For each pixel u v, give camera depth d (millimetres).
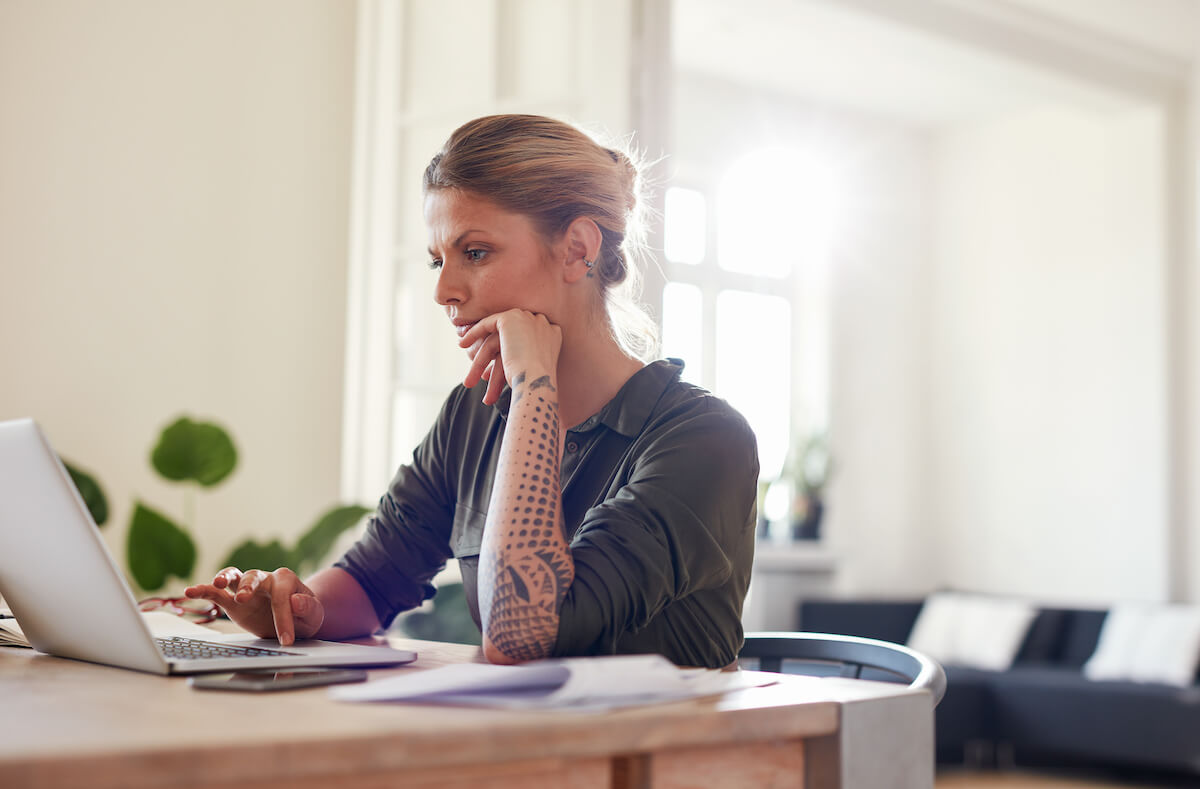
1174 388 6234
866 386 7172
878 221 7324
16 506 1083
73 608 1090
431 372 3242
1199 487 6133
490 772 773
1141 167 6383
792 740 937
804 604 6414
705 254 6836
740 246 7012
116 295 3328
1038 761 5617
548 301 1354
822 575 6910
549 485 1173
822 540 6949
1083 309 6633
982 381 7145
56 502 1019
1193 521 6152
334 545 3080
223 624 1727
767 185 7004
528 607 1097
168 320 3406
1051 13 5660
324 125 3715
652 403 1355
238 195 3545
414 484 1593
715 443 1280
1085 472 6559
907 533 7266
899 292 7379
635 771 848
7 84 3197
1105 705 5059
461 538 1516
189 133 3477
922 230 7477
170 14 3465
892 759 968
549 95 3123
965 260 7293
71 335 3256
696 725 845
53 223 3244
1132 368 6375
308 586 1501
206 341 3463
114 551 3279
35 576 1120
